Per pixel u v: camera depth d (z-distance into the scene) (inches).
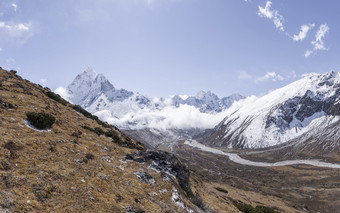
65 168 581.9
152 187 741.3
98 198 532.4
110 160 799.7
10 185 423.5
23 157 534.9
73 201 476.4
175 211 682.2
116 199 570.6
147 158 932.0
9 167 474.3
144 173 788.6
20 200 405.7
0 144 522.0
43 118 786.2
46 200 444.5
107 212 498.3
